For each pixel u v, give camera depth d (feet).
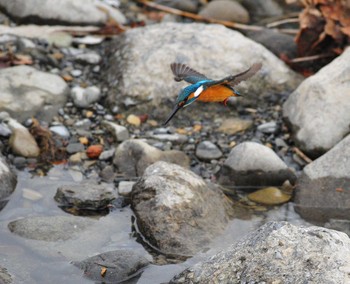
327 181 34.19
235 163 35.94
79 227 31.27
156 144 38.52
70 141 38.32
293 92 39.83
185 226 30.83
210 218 31.76
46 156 37.09
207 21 50.55
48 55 44.55
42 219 31.37
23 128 37.58
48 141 37.42
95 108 41.06
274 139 39.34
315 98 37.91
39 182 35.04
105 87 42.57
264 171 35.63
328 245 25.23
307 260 24.76
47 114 39.83
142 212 31.71
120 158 36.63
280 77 42.70
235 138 39.45
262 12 52.01
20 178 35.27
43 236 30.35
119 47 44.32
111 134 39.06
